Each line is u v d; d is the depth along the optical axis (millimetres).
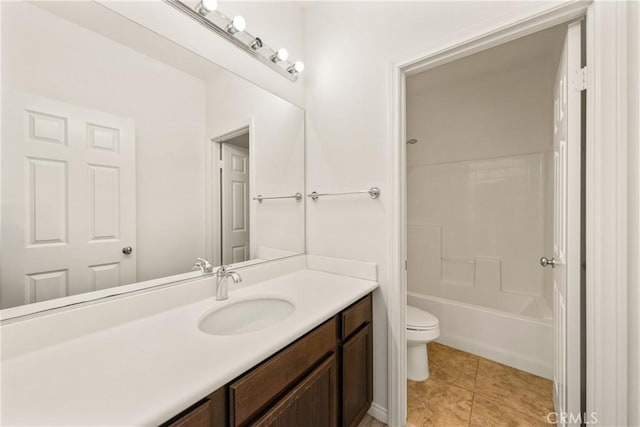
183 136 1166
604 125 895
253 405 722
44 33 802
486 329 1997
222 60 1310
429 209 2812
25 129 769
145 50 1034
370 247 1477
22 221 763
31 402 529
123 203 978
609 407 891
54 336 771
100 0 915
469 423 1396
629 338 866
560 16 981
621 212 868
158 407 517
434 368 1873
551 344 1737
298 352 886
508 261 2393
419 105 2820
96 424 477
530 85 2244
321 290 1283
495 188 2445
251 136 1452
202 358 690
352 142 1544
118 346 756
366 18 1482
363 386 1313
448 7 1215
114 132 953
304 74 1775
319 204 1701
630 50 859
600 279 903
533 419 1414
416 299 2350
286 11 1647
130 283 988
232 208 1365
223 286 1158
